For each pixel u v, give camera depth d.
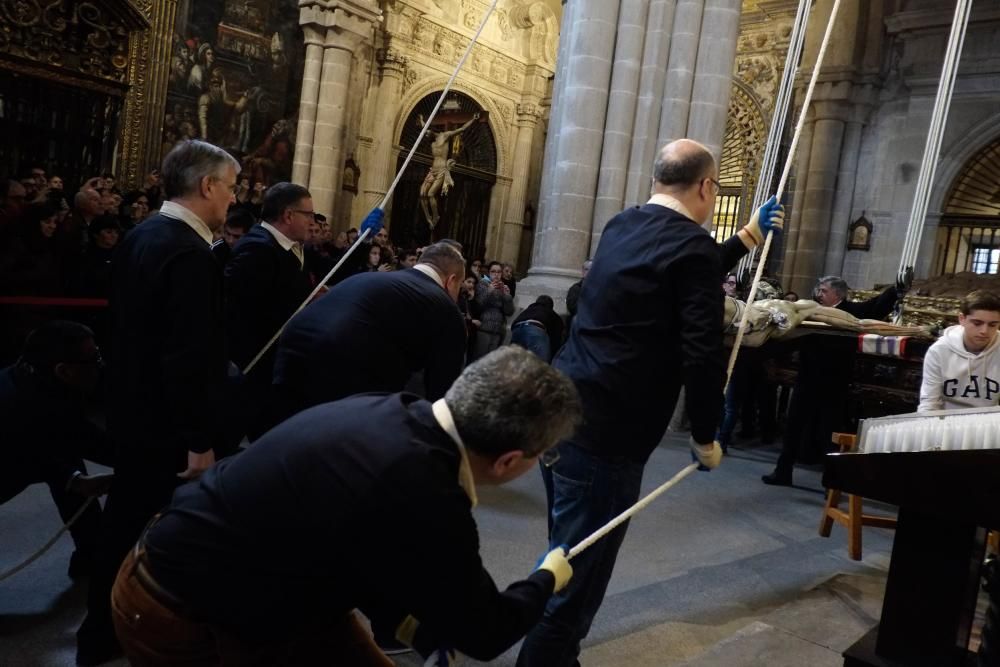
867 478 1.99
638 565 3.83
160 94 12.38
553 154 8.14
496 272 9.28
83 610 2.81
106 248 5.85
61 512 3.02
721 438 6.80
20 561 3.14
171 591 1.34
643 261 2.17
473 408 1.31
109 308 2.48
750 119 15.99
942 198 13.39
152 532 1.42
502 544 3.87
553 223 7.58
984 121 12.93
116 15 11.78
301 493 1.28
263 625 1.34
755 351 4.95
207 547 1.33
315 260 6.98
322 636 1.49
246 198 13.18
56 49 11.29
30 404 2.67
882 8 13.97
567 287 7.39
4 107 10.99
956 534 1.98
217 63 12.97
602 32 7.43
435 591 1.27
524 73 18.02
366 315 2.64
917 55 13.63
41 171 7.32
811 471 6.40
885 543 4.55
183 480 2.55
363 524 1.25
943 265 13.60
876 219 13.98
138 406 2.40
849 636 2.98
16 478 2.73
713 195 2.34
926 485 1.91
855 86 14.12
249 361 3.47
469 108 17.11
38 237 5.64
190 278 2.32
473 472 1.38
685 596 3.47
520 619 1.43
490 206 18.05
